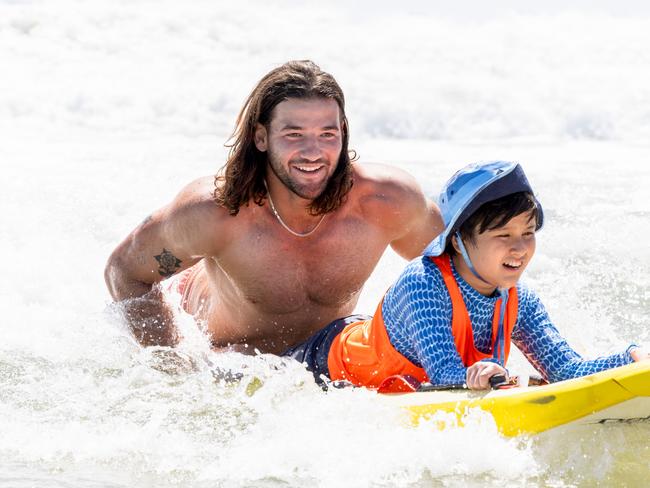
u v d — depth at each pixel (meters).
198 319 15.53
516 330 12.73
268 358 14.10
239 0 54.72
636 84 45.31
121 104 41.53
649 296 18.28
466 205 11.57
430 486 10.13
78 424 12.38
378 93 43.69
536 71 47.62
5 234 22.53
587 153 36.41
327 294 14.38
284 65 13.62
